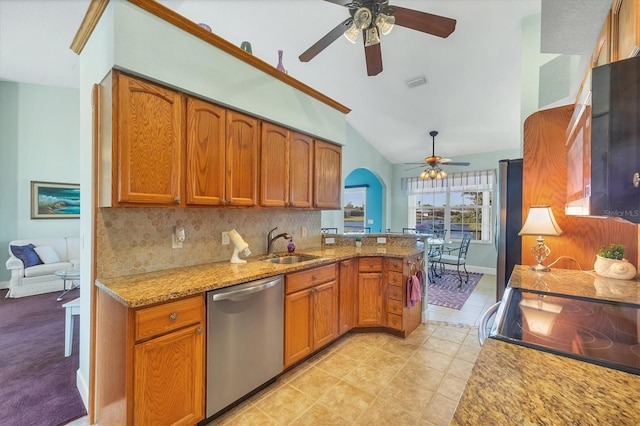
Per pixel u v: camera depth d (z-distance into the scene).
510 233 2.47
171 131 1.80
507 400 0.61
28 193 4.80
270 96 2.46
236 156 2.20
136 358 1.39
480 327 1.21
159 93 1.75
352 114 5.50
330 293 2.64
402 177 7.50
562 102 2.78
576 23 1.44
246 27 3.52
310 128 2.89
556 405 0.59
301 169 2.83
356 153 6.17
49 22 3.10
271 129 2.51
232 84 2.14
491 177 6.24
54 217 5.02
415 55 3.67
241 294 1.82
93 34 1.79
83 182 1.94
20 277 4.20
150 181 1.71
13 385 2.09
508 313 1.16
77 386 2.05
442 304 4.08
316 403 1.92
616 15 1.16
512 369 0.74
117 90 1.58
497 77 3.90
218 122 2.08
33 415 1.79
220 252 2.43
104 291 1.62
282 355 2.16
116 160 1.59
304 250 3.21
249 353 1.91
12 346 2.70
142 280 1.74
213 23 3.46
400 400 1.95
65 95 5.10
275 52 3.97
